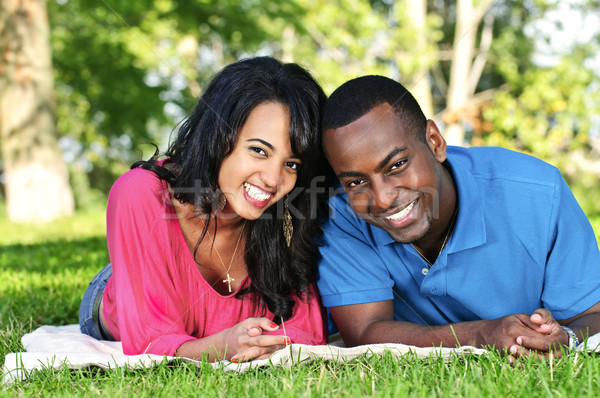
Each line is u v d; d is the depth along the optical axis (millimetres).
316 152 2379
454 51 14617
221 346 2232
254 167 2307
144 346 2305
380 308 2447
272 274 2525
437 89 20156
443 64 19328
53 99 11742
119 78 14773
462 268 2307
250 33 14562
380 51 15992
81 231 8961
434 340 2203
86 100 16125
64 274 4609
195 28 14016
